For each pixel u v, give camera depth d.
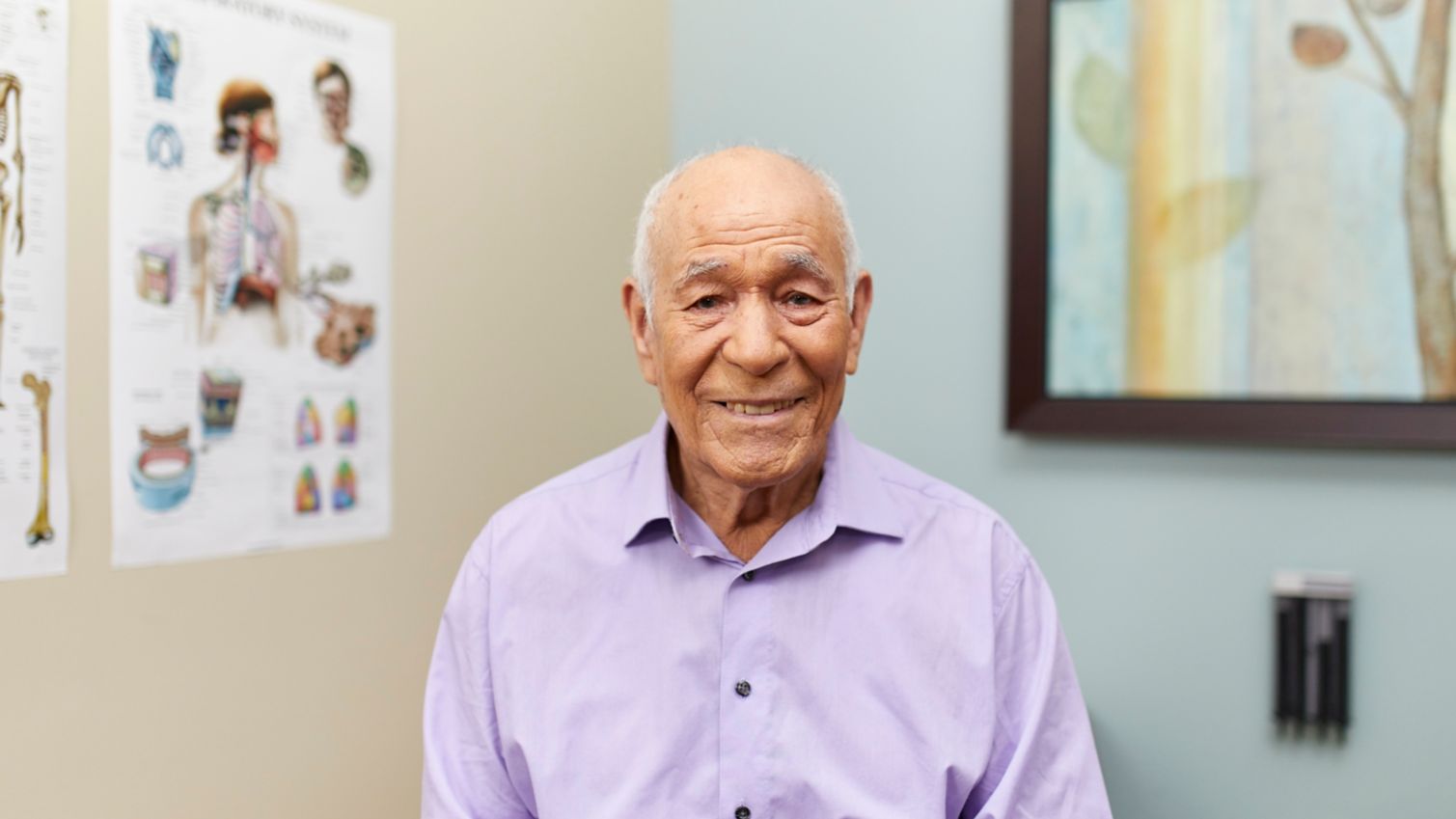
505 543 1.12
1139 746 1.68
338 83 1.43
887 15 1.83
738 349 0.93
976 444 1.78
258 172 1.34
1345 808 1.57
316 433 1.42
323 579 1.43
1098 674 1.71
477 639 1.09
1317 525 1.57
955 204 1.78
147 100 1.22
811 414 0.98
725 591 1.05
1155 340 1.63
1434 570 1.51
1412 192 1.49
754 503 1.07
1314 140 1.54
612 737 1.03
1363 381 1.52
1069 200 1.67
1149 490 1.67
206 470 1.30
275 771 1.38
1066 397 1.68
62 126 1.15
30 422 1.13
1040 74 1.67
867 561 1.07
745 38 1.96
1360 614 1.55
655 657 1.05
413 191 1.54
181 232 1.26
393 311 1.51
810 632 1.05
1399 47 1.49
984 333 1.77
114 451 1.21
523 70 1.70
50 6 1.14
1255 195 1.57
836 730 1.02
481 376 1.65
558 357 1.79
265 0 1.34
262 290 1.35
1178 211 1.61
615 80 1.89
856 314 1.08
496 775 1.08
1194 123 1.60
